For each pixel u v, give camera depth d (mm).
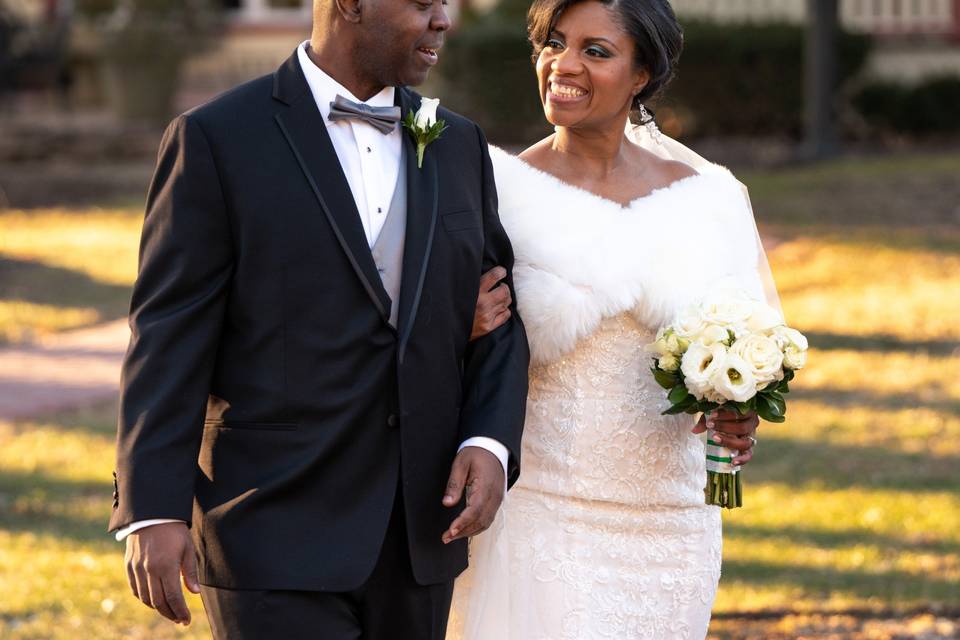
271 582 3766
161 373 3684
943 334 13047
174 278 3727
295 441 3807
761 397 4445
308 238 3793
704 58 24891
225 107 3832
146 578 3611
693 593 4891
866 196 19500
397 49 3840
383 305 3848
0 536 8266
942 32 26797
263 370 3807
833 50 23062
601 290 4613
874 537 8203
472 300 4086
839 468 9531
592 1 4523
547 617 4734
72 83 31203
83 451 10141
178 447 3660
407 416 3889
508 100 24297
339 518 3840
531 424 4770
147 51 27328
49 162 25547
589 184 4820
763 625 6801
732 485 4621
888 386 11523
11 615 6941
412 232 3920
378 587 3969
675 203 4781
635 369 4734
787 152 23688
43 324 14477
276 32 30562
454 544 4102
